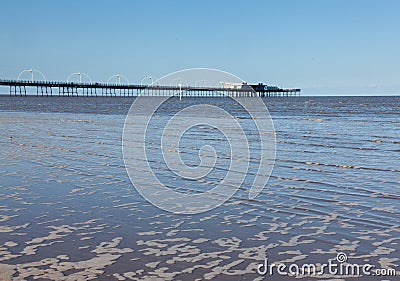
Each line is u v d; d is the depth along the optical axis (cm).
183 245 522
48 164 1080
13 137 1741
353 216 635
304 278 433
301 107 5362
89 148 1395
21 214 646
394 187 810
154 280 427
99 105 6519
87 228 583
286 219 627
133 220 622
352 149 1367
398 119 2922
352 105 6056
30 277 432
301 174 955
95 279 428
